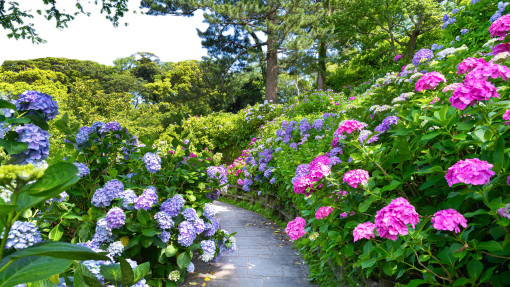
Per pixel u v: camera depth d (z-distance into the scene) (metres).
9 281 0.67
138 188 3.30
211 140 14.41
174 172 3.79
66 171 0.59
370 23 19.34
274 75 17.95
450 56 3.41
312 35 16.98
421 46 18.97
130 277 1.00
